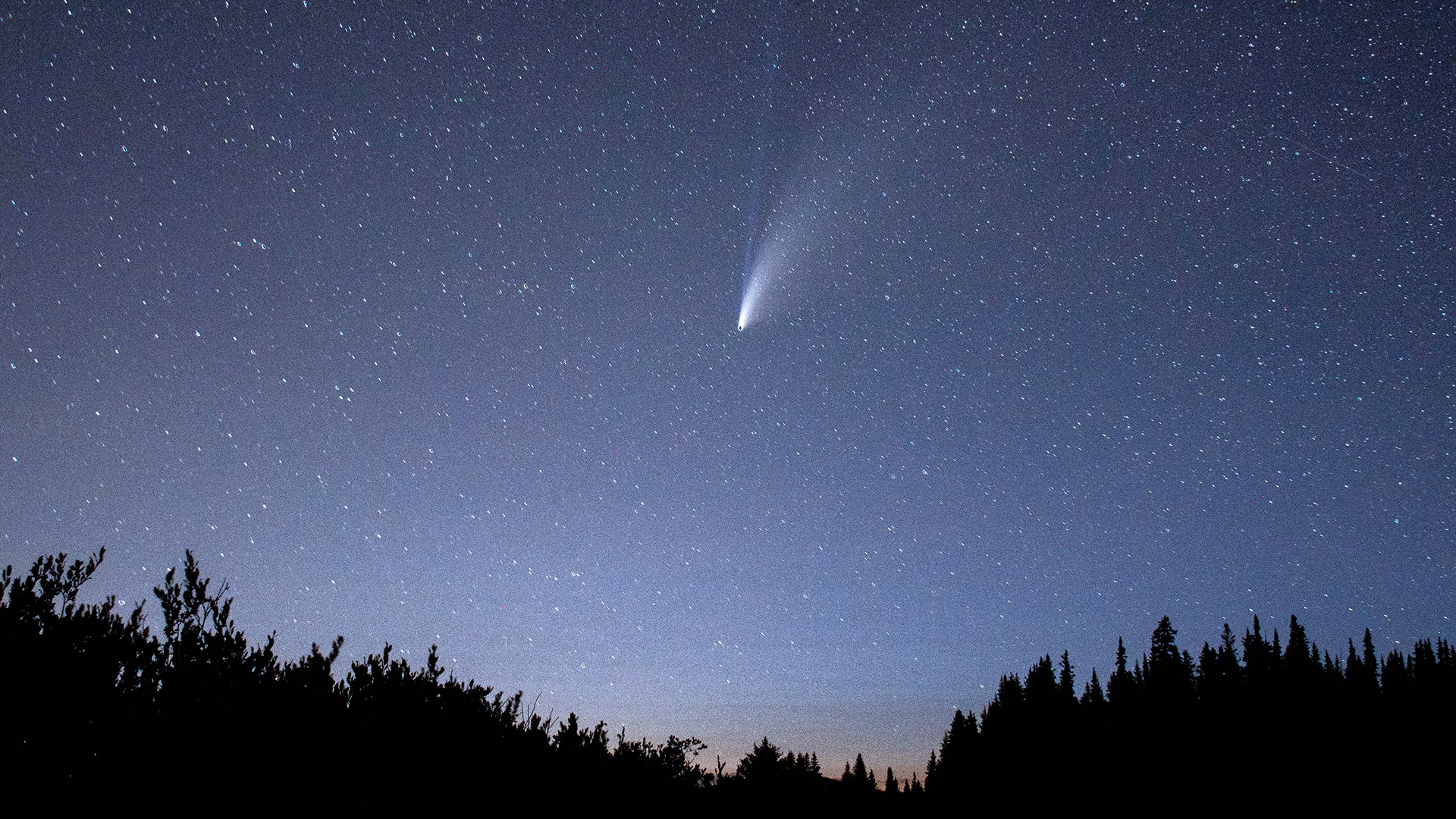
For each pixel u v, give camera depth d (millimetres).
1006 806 35031
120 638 4859
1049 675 45094
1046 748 39562
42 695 4320
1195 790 33031
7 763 4148
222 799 4734
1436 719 35312
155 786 4500
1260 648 42750
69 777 4281
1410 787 30609
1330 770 32938
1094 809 33125
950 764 43594
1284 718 37438
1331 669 40969
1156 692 40875
